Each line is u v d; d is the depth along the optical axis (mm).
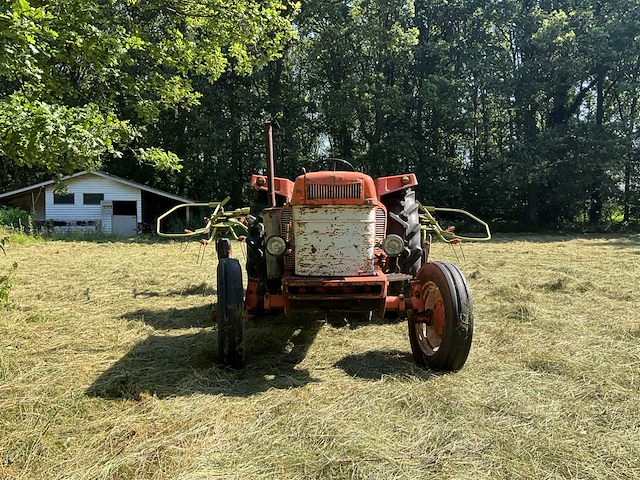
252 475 2516
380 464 2600
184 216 27250
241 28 9430
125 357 4398
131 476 2537
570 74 25891
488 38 29141
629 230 26703
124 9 9297
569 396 3434
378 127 27234
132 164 30328
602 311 6035
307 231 3930
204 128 25891
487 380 3717
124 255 13211
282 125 27438
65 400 3432
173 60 8922
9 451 2781
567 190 26109
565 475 2512
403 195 5504
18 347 4680
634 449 2732
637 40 24531
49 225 23578
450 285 3811
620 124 25828
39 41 4688
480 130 30438
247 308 4164
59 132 4105
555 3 27953
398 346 4664
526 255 13211
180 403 3379
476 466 2584
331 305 3871
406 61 27094
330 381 3760
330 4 26203
